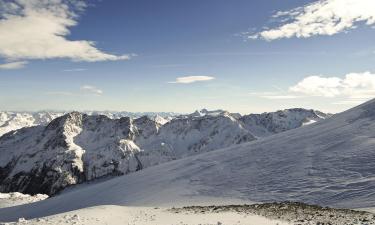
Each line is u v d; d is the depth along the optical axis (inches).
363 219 1135.0
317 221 1173.7
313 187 1973.4
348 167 2078.0
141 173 3951.8
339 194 1776.6
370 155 2132.1
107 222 1254.9
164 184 3002.0
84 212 1578.5
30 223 1209.4
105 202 2967.5
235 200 2146.9
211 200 2256.4
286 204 1704.0
